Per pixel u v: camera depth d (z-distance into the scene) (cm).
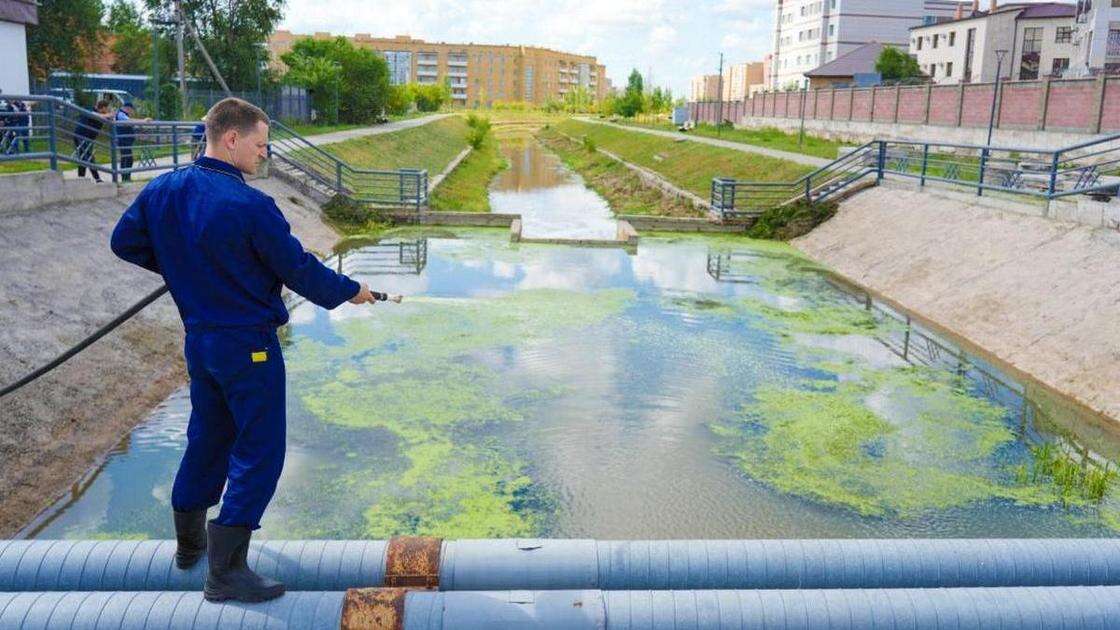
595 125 7944
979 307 1319
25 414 767
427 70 17200
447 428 880
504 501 724
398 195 2531
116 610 326
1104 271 1187
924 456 840
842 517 712
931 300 1438
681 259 1900
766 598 356
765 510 721
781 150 3597
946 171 2488
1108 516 724
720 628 343
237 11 4797
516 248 1991
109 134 1465
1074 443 880
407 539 380
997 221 1545
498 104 14812
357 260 1781
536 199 3353
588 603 340
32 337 890
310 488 737
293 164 2244
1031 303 1235
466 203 2828
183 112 3409
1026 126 3225
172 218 303
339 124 5366
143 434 845
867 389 1035
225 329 300
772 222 2241
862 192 2175
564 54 19525
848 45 9094
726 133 5628
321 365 1070
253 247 300
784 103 5809
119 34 6506
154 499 711
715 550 397
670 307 1428
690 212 2666
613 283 1620
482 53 17275
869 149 2889
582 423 904
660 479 775
